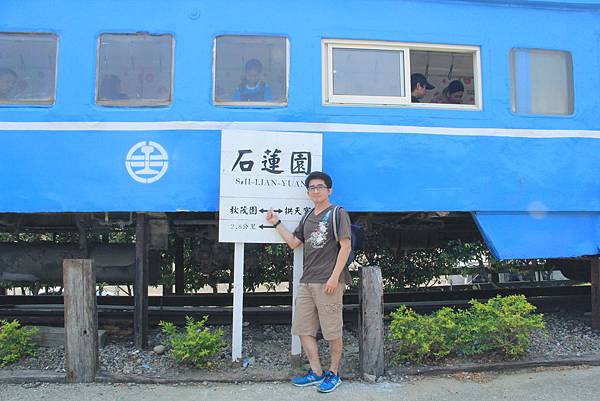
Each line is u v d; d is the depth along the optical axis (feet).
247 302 22.93
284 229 14.65
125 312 19.53
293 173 15.06
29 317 19.71
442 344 14.83
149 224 17.35
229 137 14.94
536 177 17.35
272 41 16.43
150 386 13.50
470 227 22.52
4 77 15.84
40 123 15.62
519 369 14.73
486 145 17.11
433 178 16.74
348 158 16.34
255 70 16.33
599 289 18.54
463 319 15.75
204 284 26.23
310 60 16.40
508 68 17.47
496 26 17.47
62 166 15.61
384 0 16.85
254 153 14.98
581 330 18.78
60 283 20.51
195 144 15.88
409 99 16.87
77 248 19.20
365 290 14.10
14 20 15.83
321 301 13.26
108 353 16.06
